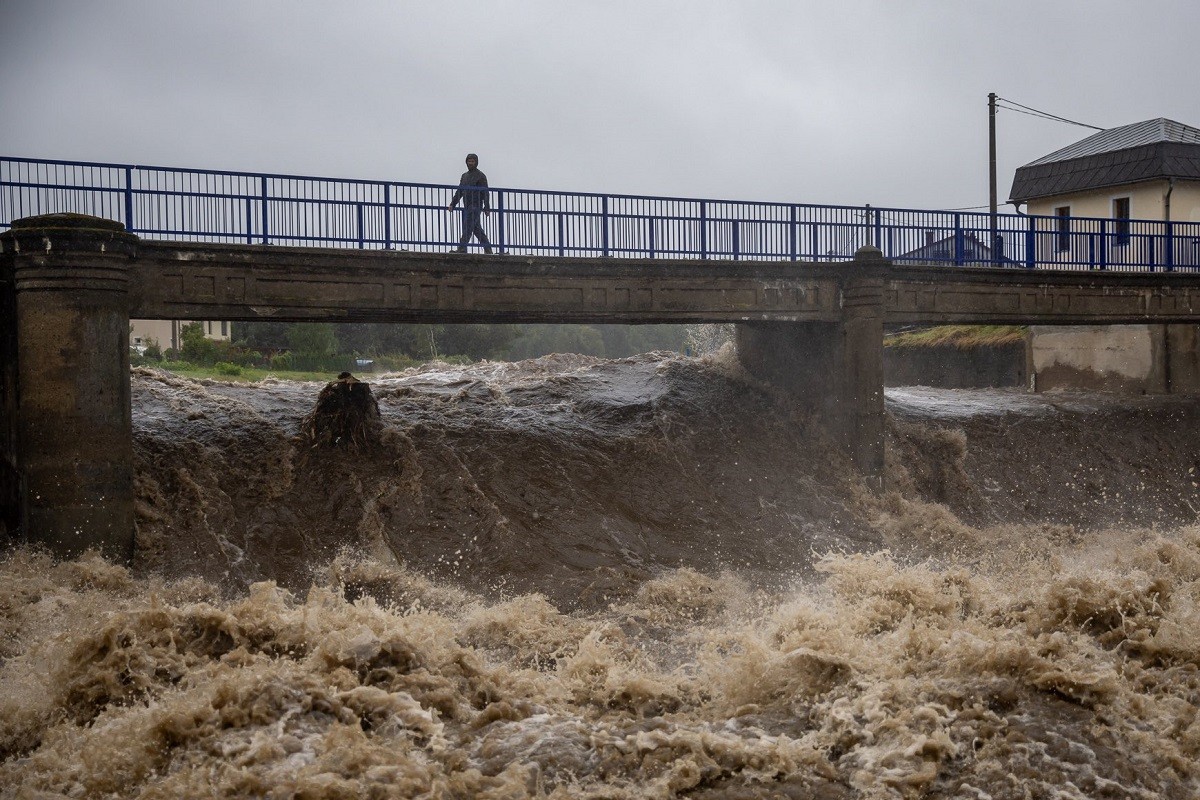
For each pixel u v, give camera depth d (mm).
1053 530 24484
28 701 11312
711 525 21641
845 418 24984
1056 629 13281
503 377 27984
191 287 18312
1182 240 30828
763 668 11953
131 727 10156
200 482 19484
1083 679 11016
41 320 16641
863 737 10484
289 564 18000
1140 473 28953
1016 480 27281
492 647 14953
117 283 17188
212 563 17609
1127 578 14148
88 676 11422
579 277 21844
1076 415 31281
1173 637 12469
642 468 23141
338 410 21203
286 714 10336
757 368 28438
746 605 17891
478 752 10234
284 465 20359
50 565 16406
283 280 19078
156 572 17203
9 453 17578
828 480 24453
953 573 16984
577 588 18172
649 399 26312
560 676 12875
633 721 11125
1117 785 9609
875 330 24656
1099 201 39750
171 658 11867
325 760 9531
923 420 29453
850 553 21578
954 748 10117
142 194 18188
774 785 9812
